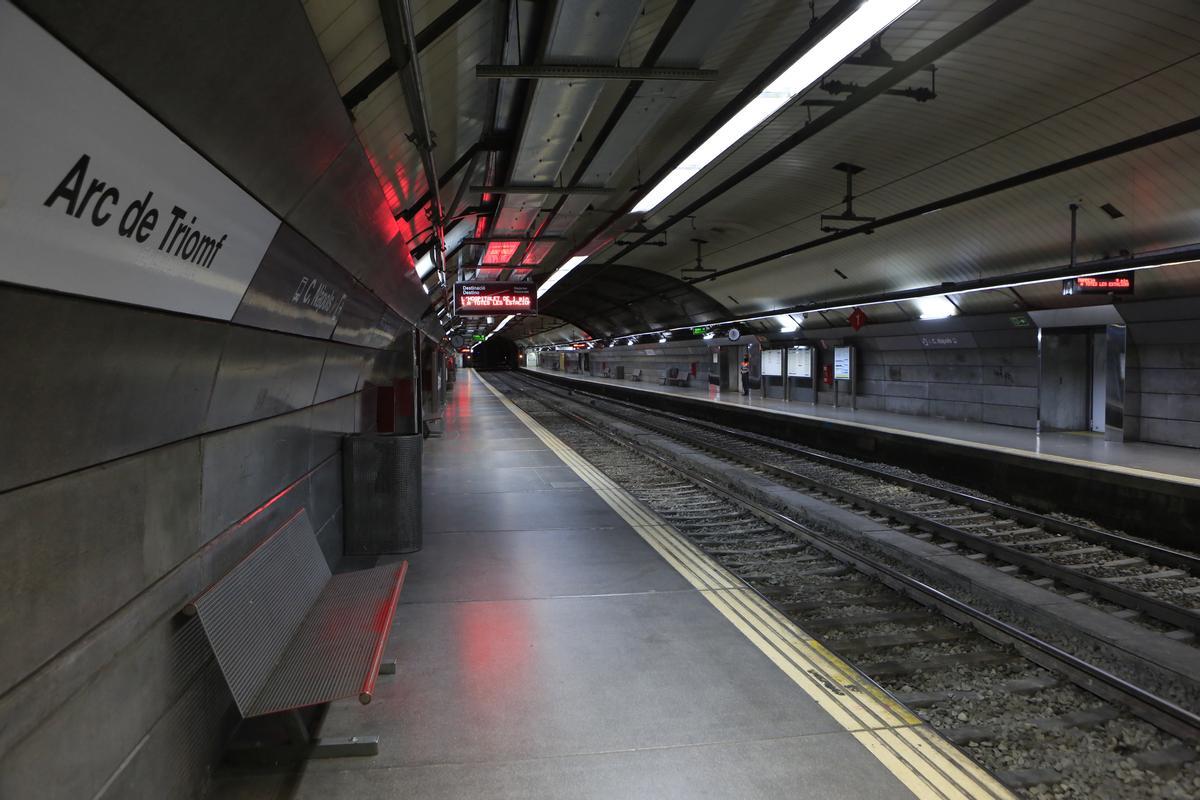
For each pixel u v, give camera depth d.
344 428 6.32
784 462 13.84
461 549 6.27
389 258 5.54
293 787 2.76
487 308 17.36
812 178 13.14
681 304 32.81
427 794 2.73
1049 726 3.59
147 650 2.20
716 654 4.04
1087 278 12.27
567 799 2.71
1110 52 7.44
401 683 3.66
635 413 25.89
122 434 2.00
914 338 19.56
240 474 3.16
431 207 7.16
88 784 1.82
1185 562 6.74
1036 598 5.16
